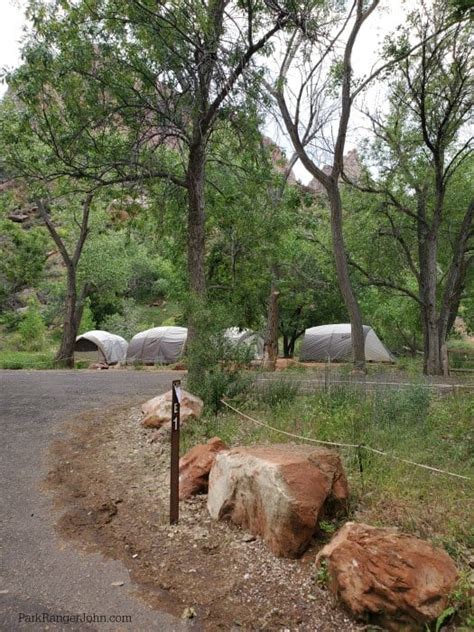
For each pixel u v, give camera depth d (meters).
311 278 21.00
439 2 14.35
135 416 8.32
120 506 4.86
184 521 4.43
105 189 11.72
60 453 6.50
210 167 12.96
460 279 20.84
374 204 17.56
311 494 3.75
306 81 14.05
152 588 3.46
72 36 9.02
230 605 3.23
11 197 19.97
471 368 18.34
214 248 14.15
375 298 28.16
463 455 5.42
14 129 11.20
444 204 18.64
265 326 19.73
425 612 2.78
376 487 4.57
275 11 9.58
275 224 13.91
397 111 17.14
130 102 9.95
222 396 7.74
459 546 3.57
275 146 12.41
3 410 9.05
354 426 6.03
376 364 18.55
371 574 2.98
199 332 8.20
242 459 4.29
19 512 4.73
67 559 3.86
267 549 3.80
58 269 39.41
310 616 3.07
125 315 38.75
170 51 9.27
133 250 33.47
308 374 11.16
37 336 30.67
